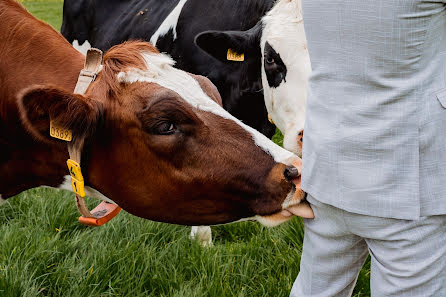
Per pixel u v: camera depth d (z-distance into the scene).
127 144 2.30
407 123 1.89
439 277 2.08
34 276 3.44
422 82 1.87
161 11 4.95
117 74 2.31
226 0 4.47
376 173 1.97
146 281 3.46
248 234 4.15
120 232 3.96
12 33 2.55
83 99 2.20
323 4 1.93
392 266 2.11
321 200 2.12
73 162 2.30
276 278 3.50
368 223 2.06
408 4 1.77
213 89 2.47
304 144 2.18
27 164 2.55
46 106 2.13
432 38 1.85
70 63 2.51
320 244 2.31
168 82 2.32
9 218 4.33
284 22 3.87
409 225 2.00
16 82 2.46
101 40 5.41
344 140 1.99
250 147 2.34
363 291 3.45
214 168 2.31
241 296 3.23
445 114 1.90
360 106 1.94
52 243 3.68
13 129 2.46
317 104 2.06
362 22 1.85
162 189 2.37
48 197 4.45
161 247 3.83
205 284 3.35
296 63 3.79
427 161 1.94
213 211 2.43
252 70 4.27
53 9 19.80
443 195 1.97
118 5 5.43
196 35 4.38
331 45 1.96
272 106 4.09
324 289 2.41
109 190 2.44
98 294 3.29
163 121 2.22
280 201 2.32
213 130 2.31
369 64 1.89
